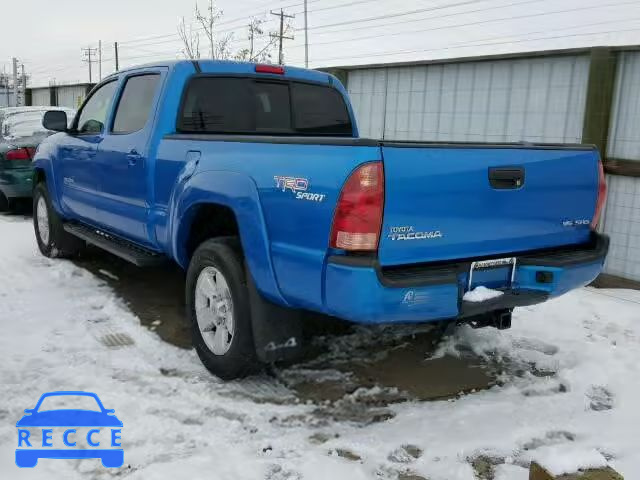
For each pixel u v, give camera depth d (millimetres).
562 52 6109
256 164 3395
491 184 3268
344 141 2936
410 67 7625
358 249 2887
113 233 5457
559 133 6324
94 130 5770
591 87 5871
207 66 4648
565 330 4836
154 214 4461
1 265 6441
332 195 2922
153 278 6117
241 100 4828
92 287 5699
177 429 3188
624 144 5871
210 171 3719
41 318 4816
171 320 4910
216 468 2824
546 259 3535
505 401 3633
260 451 3016
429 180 3020
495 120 6852
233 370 3637
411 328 4559
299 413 3408
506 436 3205
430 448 3070
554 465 2590
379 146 2859
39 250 7137
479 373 4043
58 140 6293
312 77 5285
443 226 3115
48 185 6445
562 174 3605
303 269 3078
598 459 2635
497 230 3363
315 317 4574
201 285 3879
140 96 4914
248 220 3387
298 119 5191
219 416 3340
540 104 6445
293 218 3127
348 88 8492
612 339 4676
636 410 3559
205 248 3766
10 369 3826
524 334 4746
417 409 3504
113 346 4301
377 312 2926
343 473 2824
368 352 4324
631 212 5879
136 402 3455
